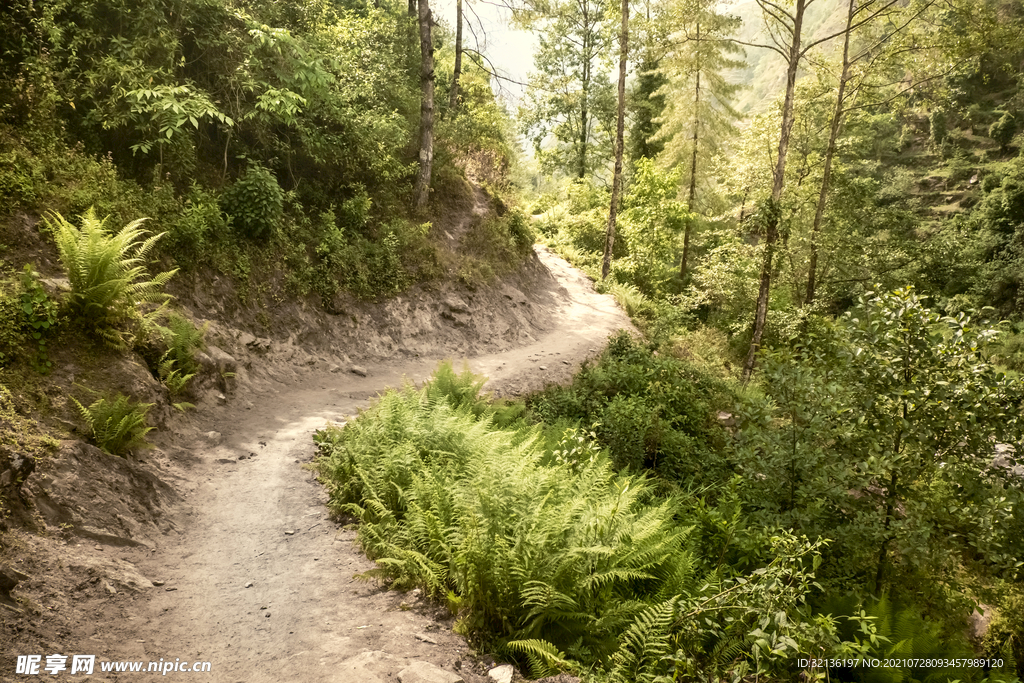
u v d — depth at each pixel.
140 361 7.82
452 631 4.65
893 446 7.47
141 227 9.79
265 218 12.14
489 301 17.59
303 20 15.61
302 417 9.62
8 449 5.02
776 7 17.38
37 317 6.58
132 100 10.51
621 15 23.62
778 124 23.44
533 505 5.74
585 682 4.10
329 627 4.55
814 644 4.68
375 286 14.56
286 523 6.24
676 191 31.34
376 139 16.16
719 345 22.27
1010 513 6.70
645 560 5.70
